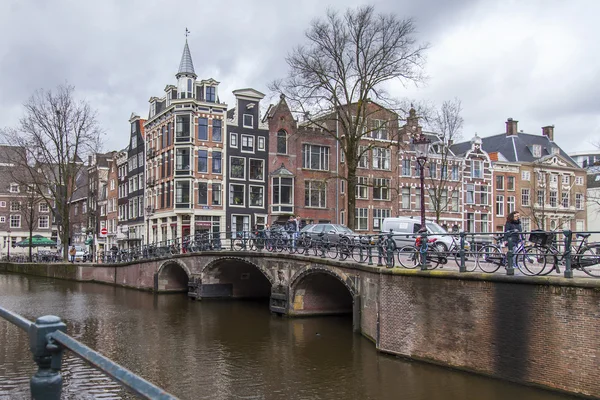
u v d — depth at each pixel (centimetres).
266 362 1561
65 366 1452
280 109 4400
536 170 5338
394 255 1806
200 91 4225
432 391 1231
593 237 6278
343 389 1282
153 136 4591
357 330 1859
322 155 4550
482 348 1324
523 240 1354
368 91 3072
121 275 3859
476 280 1341
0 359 1562
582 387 1123
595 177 6600
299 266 2225
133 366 1542
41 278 4472
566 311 1159
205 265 2973
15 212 7231
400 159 4691
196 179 4078
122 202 5438
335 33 2970
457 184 4784
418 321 1495
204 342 1852
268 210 4319
